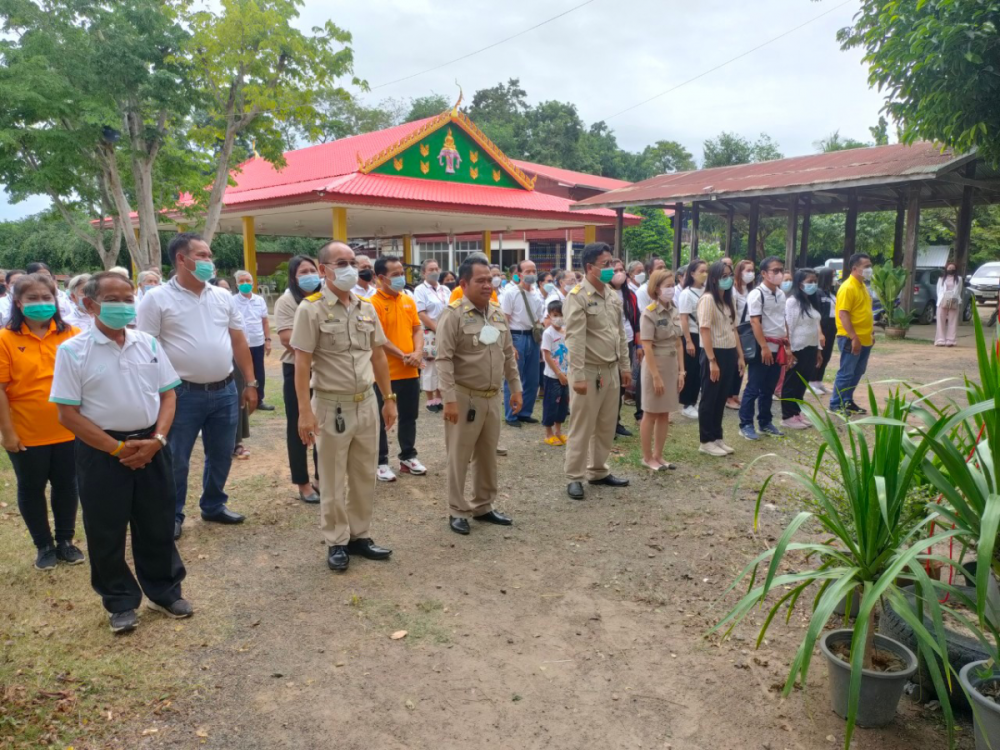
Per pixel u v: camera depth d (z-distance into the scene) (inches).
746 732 107.3
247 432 280.2
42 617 141.5
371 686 118.8
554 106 1934.1
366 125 1715.1
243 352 188.9
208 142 649.6
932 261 1058.1
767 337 269.6
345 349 159.3
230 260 1318.9
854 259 283.6
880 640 112.3
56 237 1184.2
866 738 104.9
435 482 227.0
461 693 117.2
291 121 674.8
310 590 152.9
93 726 107.7
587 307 204.8
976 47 335.0
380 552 168.7
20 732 105.3
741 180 726.5
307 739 105.7
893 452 104.1
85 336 128.3
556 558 170.1
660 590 153.9
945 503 114.2
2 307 253.4
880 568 104.5
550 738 106.3
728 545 176.2
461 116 774.5
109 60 496.7
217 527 187.5
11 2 477.7
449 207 726.5
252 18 574.2
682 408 313.6
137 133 561.9
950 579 121.6
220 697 115.6
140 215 585.6
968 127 374.9
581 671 123.8
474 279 177.0
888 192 728.3
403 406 229.3
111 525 132.1
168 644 131.4
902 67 369.7
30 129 492.4
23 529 188.2
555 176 1197.1
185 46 547.5
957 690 108.9
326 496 161.8
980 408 91.8
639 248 1274.6
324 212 759.1
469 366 179.8
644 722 110.0
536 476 233.1
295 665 124.9
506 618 141.8
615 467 239.6
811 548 105.0
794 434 276.1
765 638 134.0
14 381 155.2
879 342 562.3
